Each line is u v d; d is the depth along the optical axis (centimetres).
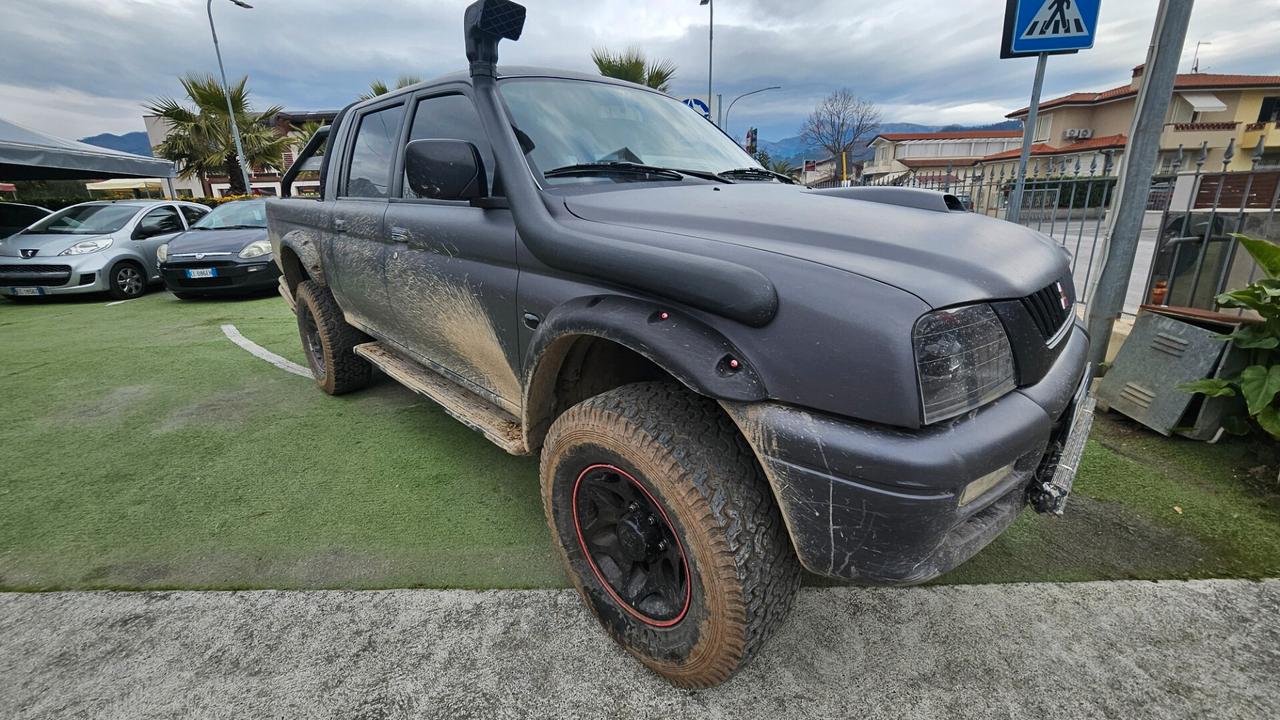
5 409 407
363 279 313
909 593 217
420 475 304
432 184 195
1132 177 349
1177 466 296
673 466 153
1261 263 287
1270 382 273
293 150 2716
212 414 391
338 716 173
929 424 130
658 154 255
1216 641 192
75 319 733
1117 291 366
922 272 142
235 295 878
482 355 243
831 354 133
